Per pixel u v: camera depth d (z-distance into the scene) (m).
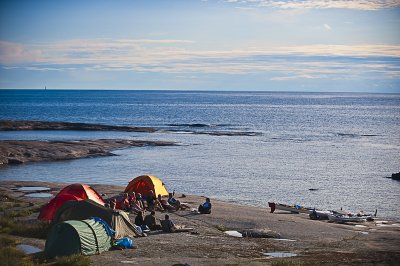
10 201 36.62
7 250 21.75
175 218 31.88
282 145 92.19
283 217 34.22
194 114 190.88
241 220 31.94
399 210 42.53
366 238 28.69
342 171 63.47
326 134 115.38
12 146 71.62
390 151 84.75
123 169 63.12
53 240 22.09
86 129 116.25
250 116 182.00
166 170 62.53
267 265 21.00
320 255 23.52
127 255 22.66
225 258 22.61
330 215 35.81
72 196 29.38
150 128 118.88
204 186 52.22
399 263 21.92
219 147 87.81
